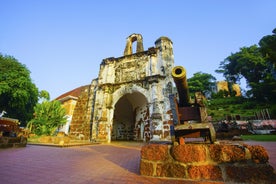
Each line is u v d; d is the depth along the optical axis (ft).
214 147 10.41
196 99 14.14
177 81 12.97
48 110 55.72
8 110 73.15
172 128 11.85
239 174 9.36
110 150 25.00
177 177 10.19
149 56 46.83
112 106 45.85
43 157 17.26
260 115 77.82
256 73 134.21
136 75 46.88
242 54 146.41
